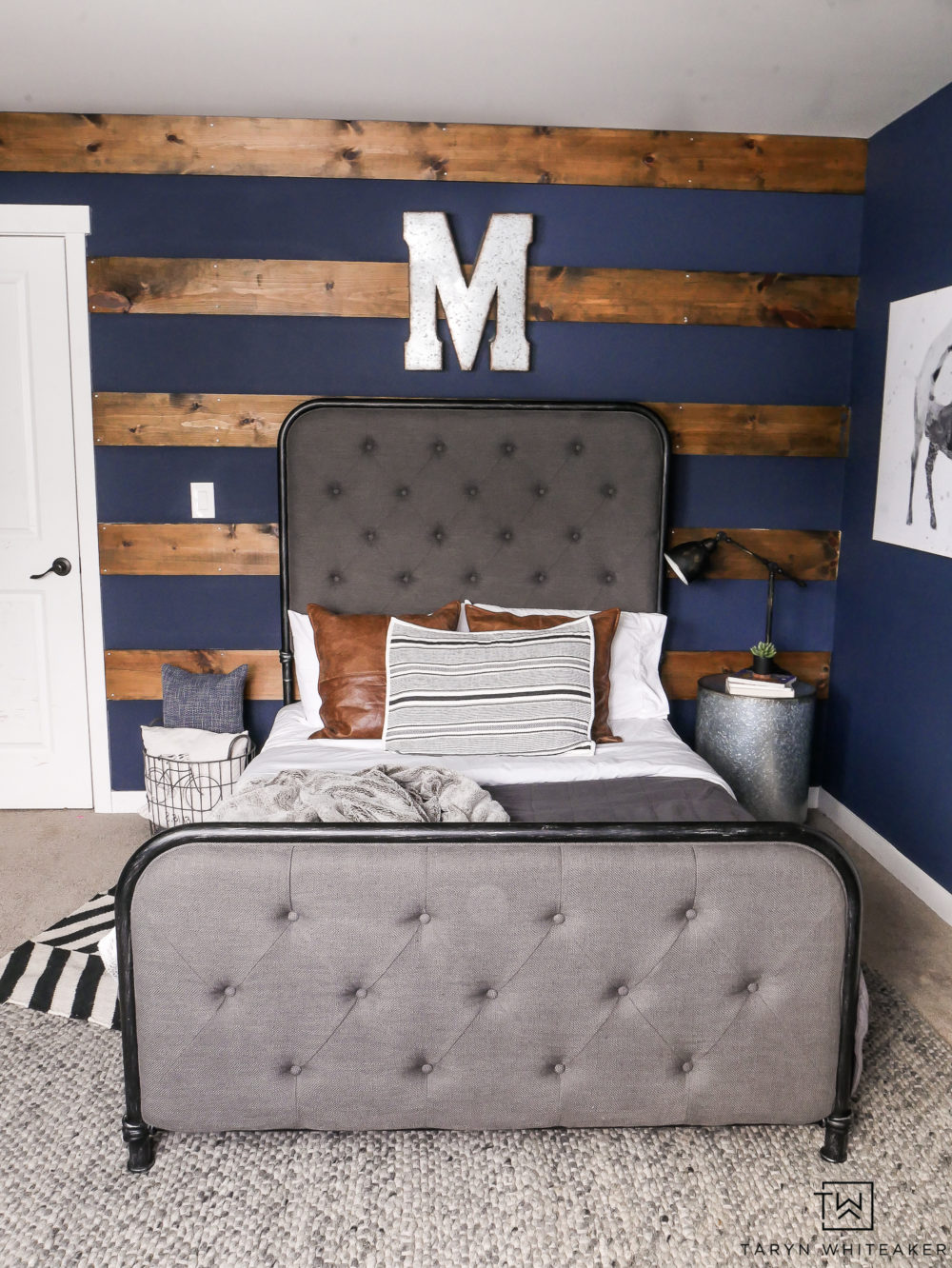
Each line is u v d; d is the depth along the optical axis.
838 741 3.64
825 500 3.60
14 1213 1.76
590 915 1.79
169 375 3.39
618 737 2.96
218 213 3.30
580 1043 1.83
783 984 1.82
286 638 3.42
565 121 3.24
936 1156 1.93
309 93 3.01
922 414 3.00
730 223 3.40
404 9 2.39
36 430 3.42
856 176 3.40
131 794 3.62
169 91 3.00
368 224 3.32
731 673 3.41
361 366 3.40
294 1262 1.66
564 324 3.42
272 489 3.46
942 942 2.77
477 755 2.78
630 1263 1.67
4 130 3.21
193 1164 1.88
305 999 1.78
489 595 3.38
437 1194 1.81
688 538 3.57
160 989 1.78
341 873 1.77
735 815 2.34
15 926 2.80
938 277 2.95
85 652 3.55
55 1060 2.22
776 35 2.54
